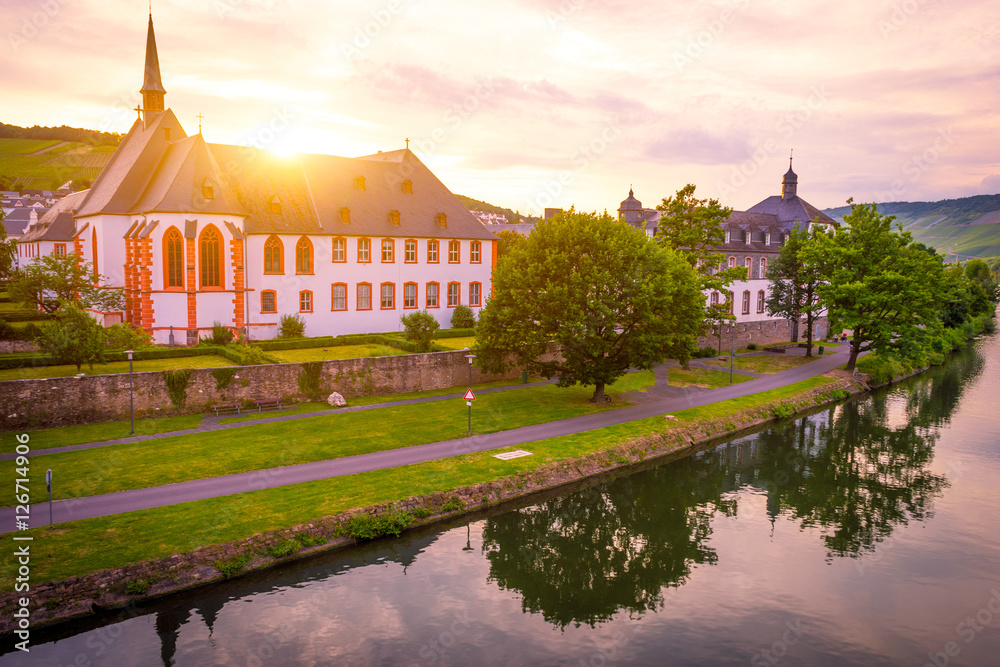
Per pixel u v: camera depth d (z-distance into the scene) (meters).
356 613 21.86
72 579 20.39
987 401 55.91
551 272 41.62
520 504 30.75
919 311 59.00
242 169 59.09
